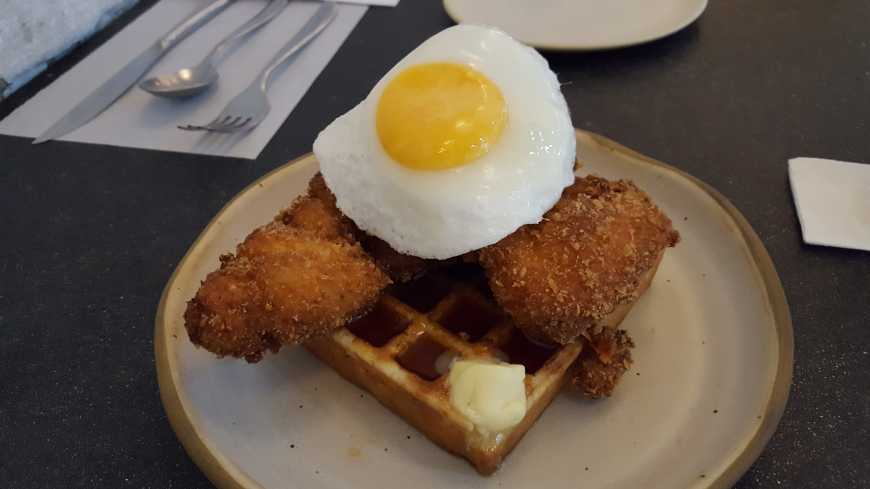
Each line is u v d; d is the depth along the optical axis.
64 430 0.21
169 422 0.20
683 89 0.35
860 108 0.33
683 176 0.25
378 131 0.20
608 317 0.21
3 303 0.26
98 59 0.40
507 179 0.20
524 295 0.19
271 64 0.37
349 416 0.21
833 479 0.18
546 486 0.18
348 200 0.21
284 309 0.19
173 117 0.35
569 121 0.22
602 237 0.20
